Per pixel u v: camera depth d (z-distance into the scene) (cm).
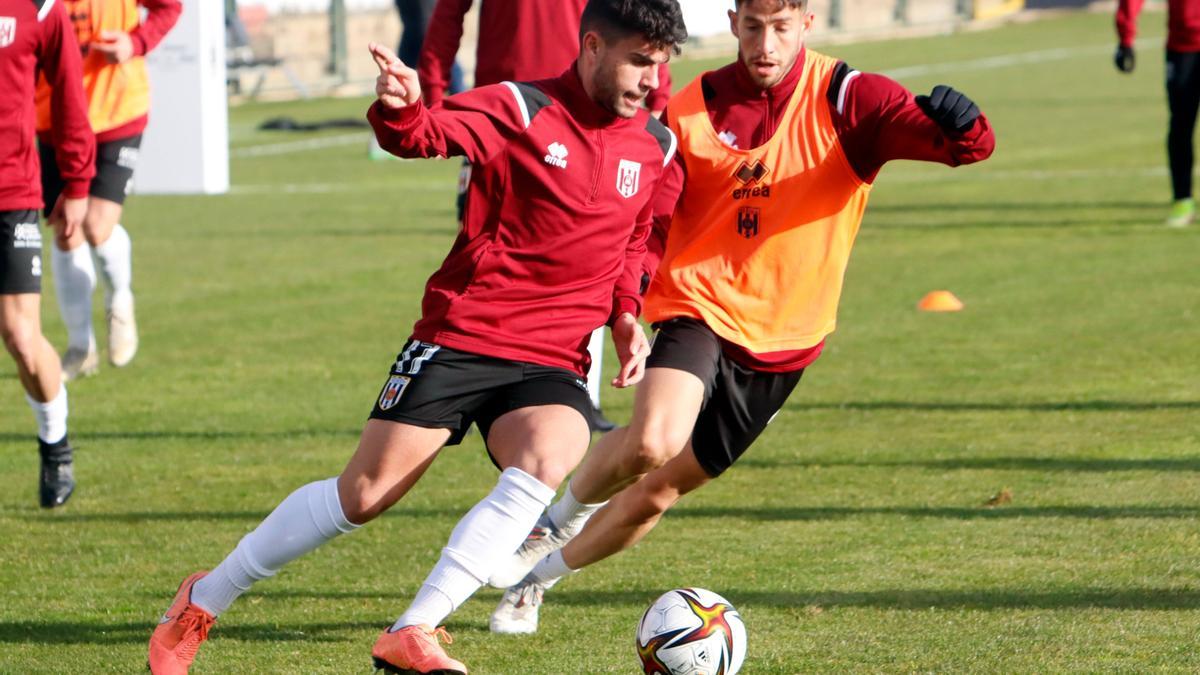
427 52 1427
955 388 1608
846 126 865
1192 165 2664
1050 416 1470
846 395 1593
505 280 785
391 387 783
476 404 793
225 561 799
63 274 1700
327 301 2227
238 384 1706
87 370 1761
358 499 779
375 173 4016
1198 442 1347
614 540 908
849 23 8556
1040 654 838
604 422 1461
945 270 2356
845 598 956
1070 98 5300
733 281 890
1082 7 9462
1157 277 2234
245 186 3756
